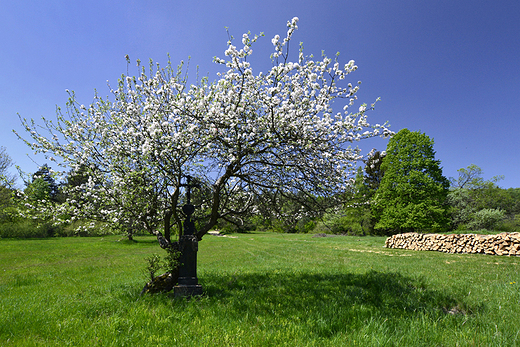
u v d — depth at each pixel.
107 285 7.32
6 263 13.66
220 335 3.46
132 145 6.66
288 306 4.86
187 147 6.07
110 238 28.39
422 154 30.09
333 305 4.74
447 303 5.09
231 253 17.67
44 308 4.68
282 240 32.16
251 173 7.05
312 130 6.57
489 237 14.45
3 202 30.56
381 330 3.55
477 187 42.28
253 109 6.54
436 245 16.91
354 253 15.94
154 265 5.95
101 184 6.68
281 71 6.23
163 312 4.41
